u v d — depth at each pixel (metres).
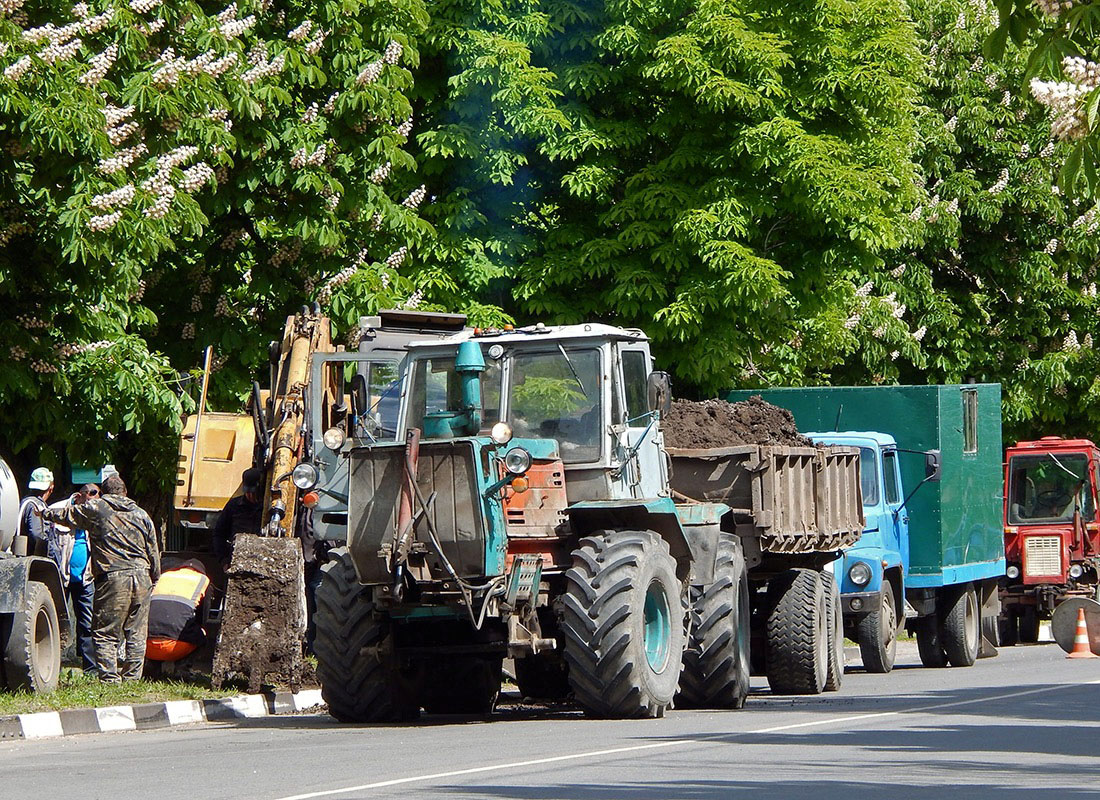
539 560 43.97
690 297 73.62
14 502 48.97
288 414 55.50
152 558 51.47
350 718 45.19
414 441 41.88
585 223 77.44
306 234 65.62
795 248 78.69
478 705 49.34
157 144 57.12
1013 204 108.62
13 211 53.28
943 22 109.44
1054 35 27.12
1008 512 104.81
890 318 98.44
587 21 76.56
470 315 73.62
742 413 56.88
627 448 46.16
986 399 82.50
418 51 72.69
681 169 75.75
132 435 67.94
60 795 28.09
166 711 46.00
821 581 57.22
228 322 68.00
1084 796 26.56
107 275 55.50
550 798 26.39
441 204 74.88
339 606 44.53
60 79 50.72
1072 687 55.25
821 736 37.28
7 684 46.59
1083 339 112.88
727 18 74.00
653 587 43.81
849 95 77.75
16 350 55.09
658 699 43.09
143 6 56.19
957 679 62.41
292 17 66.00
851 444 69.31
